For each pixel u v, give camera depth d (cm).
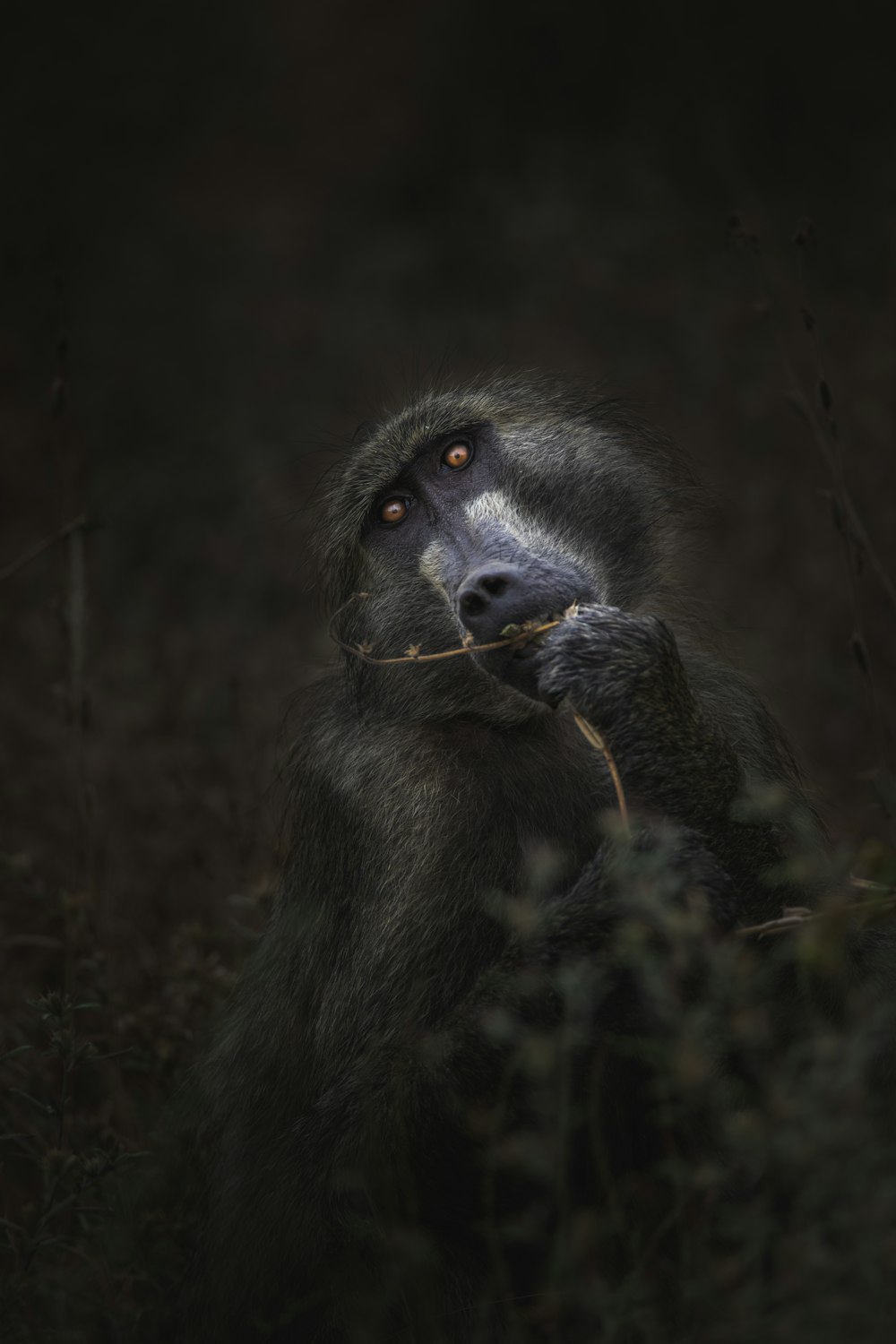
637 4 2620
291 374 2355
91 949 948
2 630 1600
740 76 2477
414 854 691
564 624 645
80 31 3334
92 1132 816
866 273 2044
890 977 634
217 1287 681
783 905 602
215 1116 755
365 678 763
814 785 841
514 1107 581
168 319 2552
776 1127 503
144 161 3098
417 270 2552
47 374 2419
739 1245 587
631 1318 527
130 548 1917
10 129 3134
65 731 1284
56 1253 726
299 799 765
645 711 616
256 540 1847
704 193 2422
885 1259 479
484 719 737
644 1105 651
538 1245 623
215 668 1498
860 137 2377
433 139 2817
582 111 2686
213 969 905
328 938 725
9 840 1156
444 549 759
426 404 812
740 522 1576
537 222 2444
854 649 843
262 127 3177
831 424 891
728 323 2031
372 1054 653
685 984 559
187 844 1138
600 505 787
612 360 2080
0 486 2003
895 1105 595
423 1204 614
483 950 682
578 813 729
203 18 3403
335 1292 640
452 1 2906
